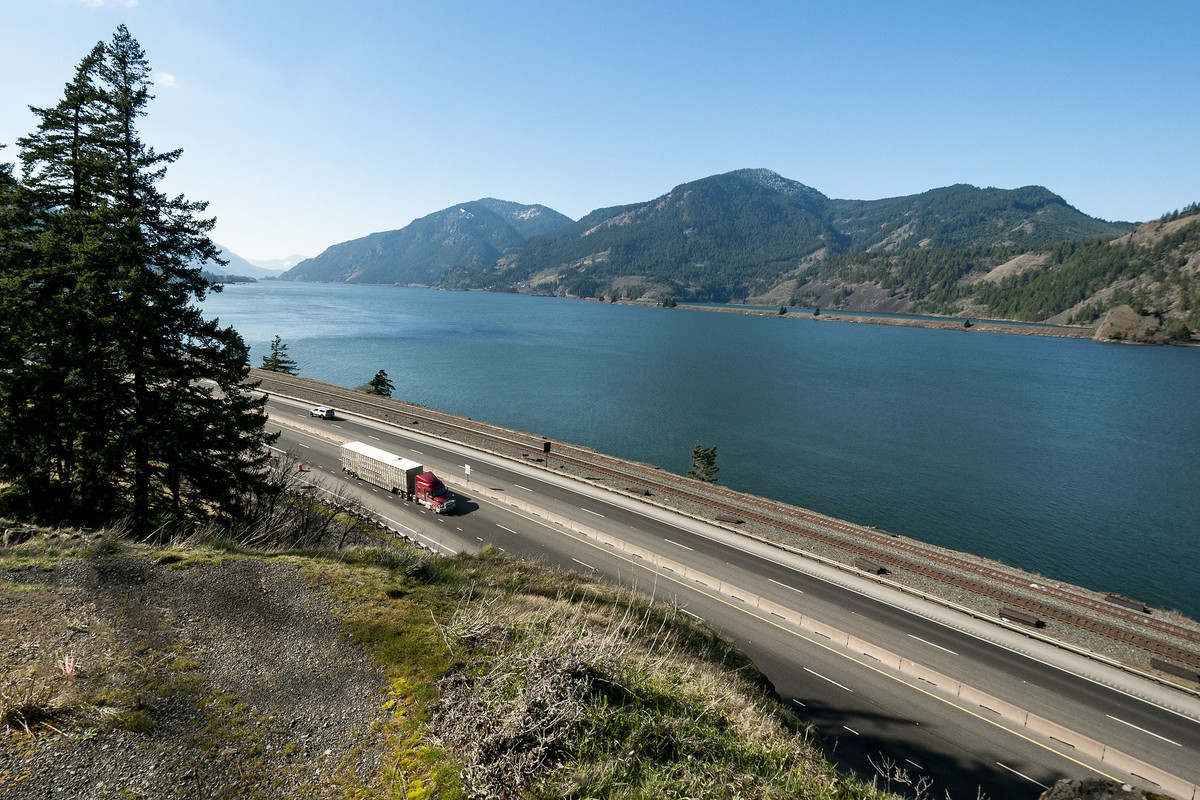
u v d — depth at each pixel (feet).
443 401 309.63
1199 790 57.98
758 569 105.19
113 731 21.22
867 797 27.07
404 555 57.11
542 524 119.75
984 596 99.96
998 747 64.49
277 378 262.06
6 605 29.48
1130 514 177.88
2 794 17.34
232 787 19.60
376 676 28.14
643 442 244.22
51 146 69.97
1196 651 87.71
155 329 67.31
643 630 55.88
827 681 74.43
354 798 19.81
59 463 71.00
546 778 21.52
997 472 215.10
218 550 44.93
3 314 66.08
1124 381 438.81
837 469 214.28
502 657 29.04
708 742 26.48
